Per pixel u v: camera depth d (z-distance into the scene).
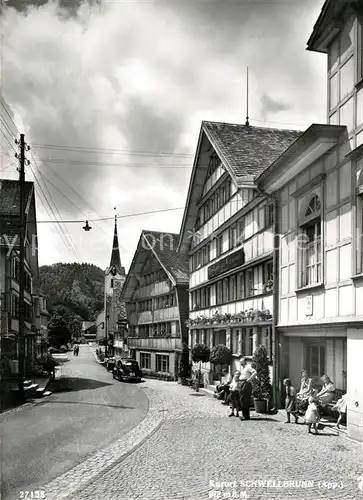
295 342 17.70
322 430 13.40
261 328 20.58
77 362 53.31
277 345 17.88
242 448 11.07
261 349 17.73
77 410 17.86
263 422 15.05
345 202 13.31
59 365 46.91
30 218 27.33
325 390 14.77
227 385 20.58
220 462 9.75
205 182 30.45
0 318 12.73
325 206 14.50
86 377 35.97
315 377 16.52
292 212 17.06
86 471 9.16
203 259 31.16
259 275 20.95
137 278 48.91
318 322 14.44
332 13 13.45
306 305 15.72
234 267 24.11
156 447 11.31
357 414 12.03
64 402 20.39
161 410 18.08
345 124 13.45
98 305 53.50
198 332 31.94
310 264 16.09
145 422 15.11
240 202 23.59
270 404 17.19
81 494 7.79
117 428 13.96
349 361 12.59
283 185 17.94
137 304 50.00
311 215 15.60
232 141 24.98
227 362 24.08
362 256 12.59
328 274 14.22
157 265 42.88
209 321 28.06
